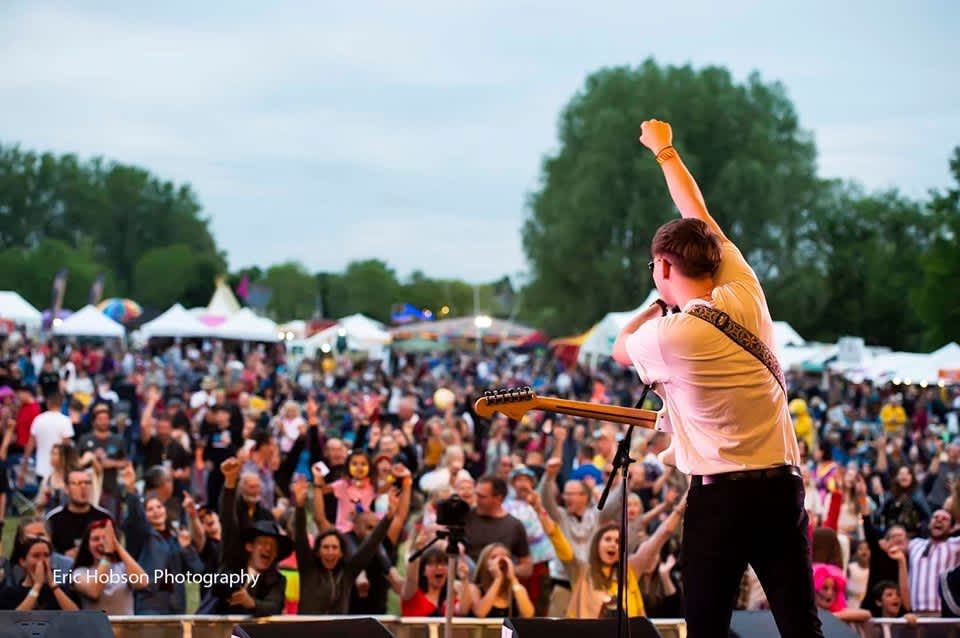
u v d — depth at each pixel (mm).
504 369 55438
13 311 45375
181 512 12664
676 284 3420
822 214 74812
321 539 8188
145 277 146875
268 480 13195
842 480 12859
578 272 69875
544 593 10031
